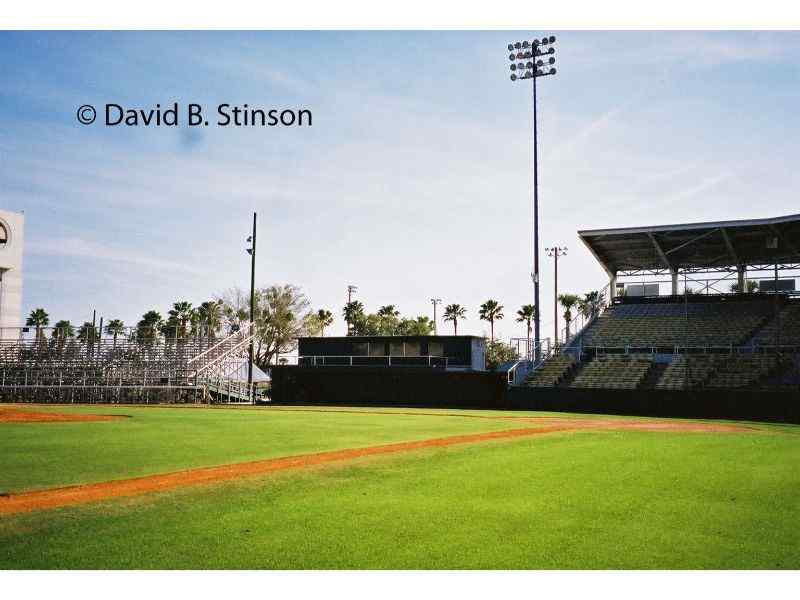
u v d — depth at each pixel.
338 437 17.77
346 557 6.84
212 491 9.87
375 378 40.28
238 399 45.84
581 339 41.88
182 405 38.09
